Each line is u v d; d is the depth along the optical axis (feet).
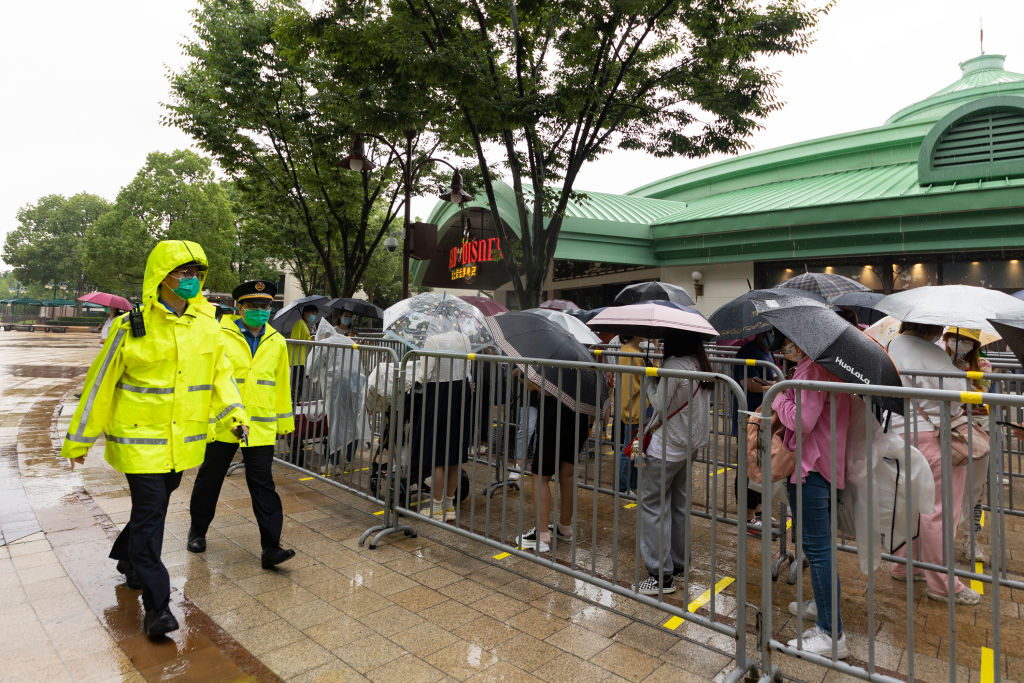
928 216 44.37
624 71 30.50
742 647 8.80
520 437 15.12
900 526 9.35
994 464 7.63
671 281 60.29
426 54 26.76
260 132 46.44
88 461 21.31
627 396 17.30
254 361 12.71
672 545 12.31
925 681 9.02
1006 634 10.46
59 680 8.53
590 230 56.90
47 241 219.41
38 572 12.15
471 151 44.06
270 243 67.21
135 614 10.54
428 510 16.47
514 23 29.50
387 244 54.85
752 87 31.91
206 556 13.23
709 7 28.91
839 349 8.58
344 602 11.24
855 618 11.05
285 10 41.55
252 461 12.50
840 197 50.57
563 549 14.05
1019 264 43.42
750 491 15.31
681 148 34.24
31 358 64.69
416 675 8.89
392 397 14.87
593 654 9.55
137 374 10.11
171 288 10.35
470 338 16.46
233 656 9.29
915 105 76.89
